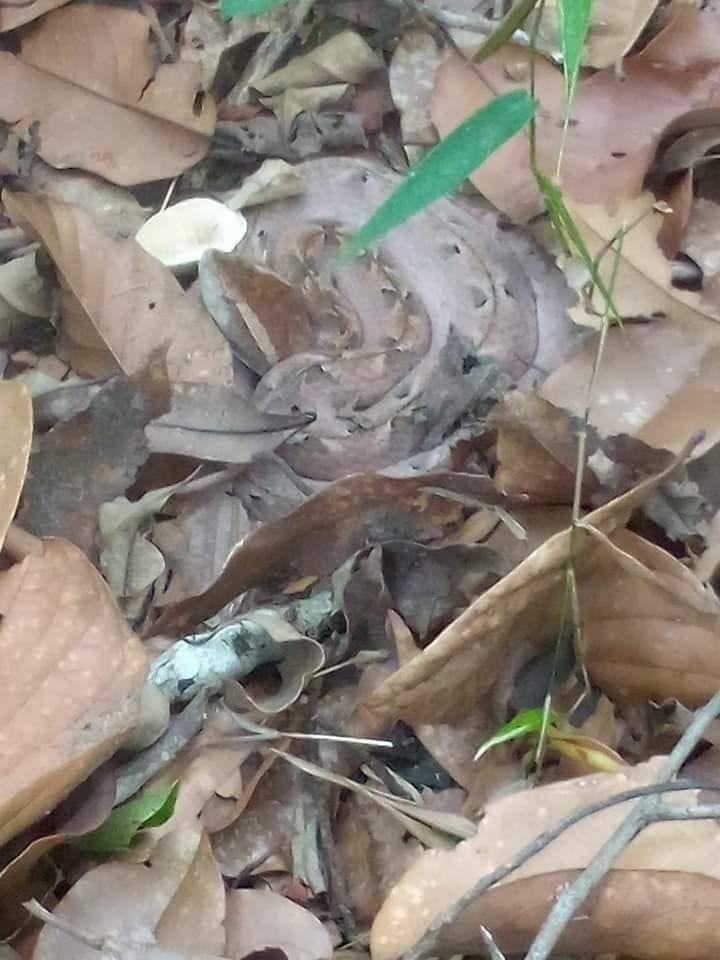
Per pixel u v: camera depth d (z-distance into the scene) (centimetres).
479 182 125
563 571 111
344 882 111
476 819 110
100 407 114
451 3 131
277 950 108
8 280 122
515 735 111
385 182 128
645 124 124
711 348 119
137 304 120
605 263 121
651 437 118
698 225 124
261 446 119
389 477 113
